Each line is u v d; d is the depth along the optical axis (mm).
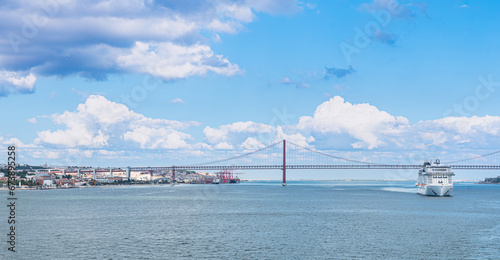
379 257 82500
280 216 148875
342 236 104375
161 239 100188
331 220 136375
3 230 113875
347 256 83250
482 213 157875
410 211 166625
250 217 145750
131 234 107125
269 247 91125
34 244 93750
